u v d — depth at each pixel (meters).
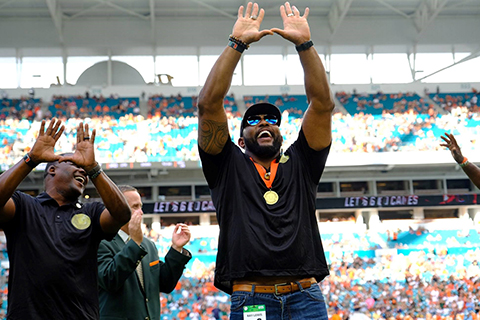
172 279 3.66
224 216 2.69
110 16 17.06
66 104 16.58
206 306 13.38
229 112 16.86
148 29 17.08
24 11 16.41
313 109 2.79
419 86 17.66
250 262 2.53
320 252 2.70
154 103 16.91
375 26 17.39
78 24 16.95
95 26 16.98
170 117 16.52
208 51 17.48
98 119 16.27
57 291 2.69
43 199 2.91
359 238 15.43
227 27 17.27
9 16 16.81
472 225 15.73
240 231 2.60
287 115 16.89
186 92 17.22
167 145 16.08
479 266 14.77
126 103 16.73
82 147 2.77
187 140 16.19
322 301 2.62
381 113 16.95
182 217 15.77
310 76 2.73
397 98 17.38
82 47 16.97
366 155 15.05
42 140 2.70
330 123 2.82
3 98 16.55
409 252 15.00
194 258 14.59
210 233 15.32
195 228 15.32
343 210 15.77
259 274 2.52
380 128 16.64
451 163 15.44
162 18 17.19
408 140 16.45
